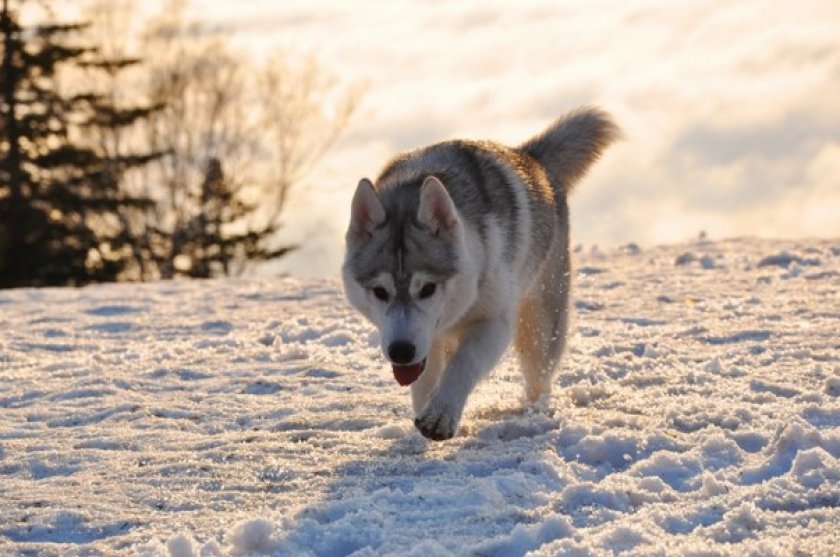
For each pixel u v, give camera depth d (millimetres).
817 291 19656
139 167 73125
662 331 16484
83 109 72500
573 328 16688
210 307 21578
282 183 74750
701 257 24797
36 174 70125
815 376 13102
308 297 22609
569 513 9016
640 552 7992
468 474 10164
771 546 8008
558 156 14375
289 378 14078
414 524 8859
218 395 13477
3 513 9516
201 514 9367
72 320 20453
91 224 71875
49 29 71062
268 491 9891
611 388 12883
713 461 10109
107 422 12438
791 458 9914
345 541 8609
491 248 11367
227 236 73375
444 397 10578
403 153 12461
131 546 8719
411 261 10734
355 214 11086
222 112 74438
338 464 10484
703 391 12594
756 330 15836
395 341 10523
